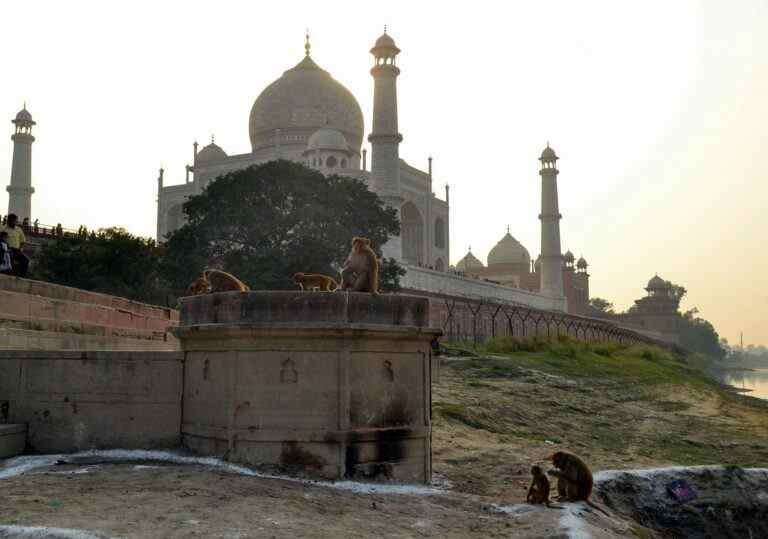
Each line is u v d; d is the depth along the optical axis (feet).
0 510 25.43
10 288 51.08
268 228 130.31
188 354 39.40
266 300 36.11
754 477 50.98
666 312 448.24
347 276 38.47
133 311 68.08
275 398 35.91
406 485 36.63
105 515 25.07
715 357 567.59
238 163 262.47
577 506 34.24
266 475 34.27
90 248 129.59
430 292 174.40
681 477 49.39
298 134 261.44
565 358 129.08
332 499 31.12
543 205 307.99
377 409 36.81
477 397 77.97
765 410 115.24
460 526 29.19
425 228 285.23
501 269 382.83
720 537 46.83
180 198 278.46
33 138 241.35
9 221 57.72
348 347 36.14
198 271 130.52
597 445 65.46
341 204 137.80
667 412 91.35
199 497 28.45
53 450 39.63
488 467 46.11
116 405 39.75
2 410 40.04
